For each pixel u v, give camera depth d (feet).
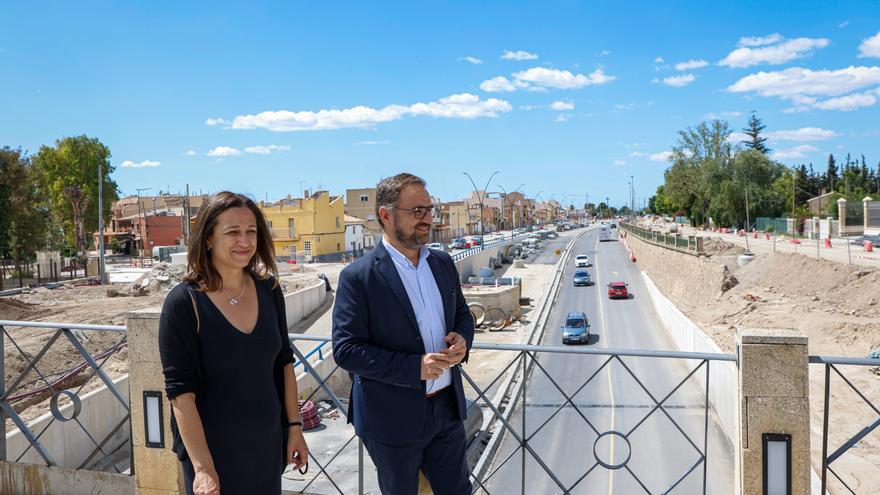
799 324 90.17
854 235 168.55
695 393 70.90
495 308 131.85
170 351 8.70
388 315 10.04
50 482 14.99
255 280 9.73
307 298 122.11
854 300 95.66
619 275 206.80
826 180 329.52
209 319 8.87
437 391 10.49
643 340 111.24
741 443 11.37
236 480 9.11
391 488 10.32
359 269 10.14
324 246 250.16
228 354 8.94
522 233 449.48
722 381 59.00
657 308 136.26
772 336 11.10
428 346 10.30
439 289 10.64
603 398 70.23
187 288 8.93
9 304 95.04
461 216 446.19
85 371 60.75
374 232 298.35
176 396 8.66
